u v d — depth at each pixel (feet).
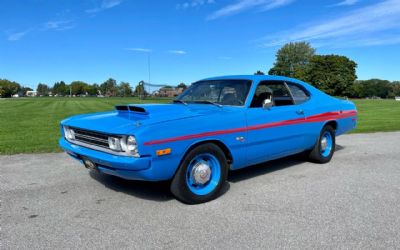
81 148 14.10
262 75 17.70
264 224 11.78
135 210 13.01
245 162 15.55
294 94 18.95
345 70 278.26
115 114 15.08
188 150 13.20
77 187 15.78
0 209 13.02
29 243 10.32
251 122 15.35
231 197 14.61
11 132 35.24
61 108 97.86
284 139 17.31
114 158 12.22
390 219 12.26
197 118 13.48
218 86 17.25
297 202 14.01
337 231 11.25
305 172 18.98
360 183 16.85
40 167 19.51
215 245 10.27
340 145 28.63
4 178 17.16
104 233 11.03
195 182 13.73
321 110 20.07
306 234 11.01
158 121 12.50
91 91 587.68
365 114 70.08
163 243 10.37
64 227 11.45
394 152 25.36
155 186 15.98
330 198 14.53
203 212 12.87
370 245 10.29
